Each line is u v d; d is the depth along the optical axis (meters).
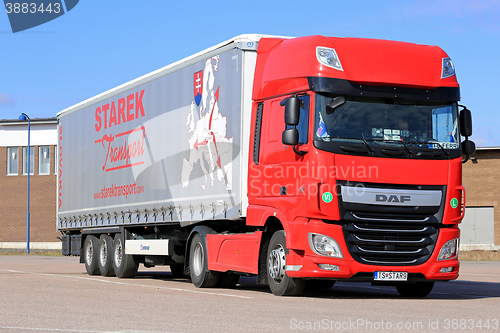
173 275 19.53
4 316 8.41
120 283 15.08
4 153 53.53
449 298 11.46
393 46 11.14
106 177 18.77
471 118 11.32
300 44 11.22
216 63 13.35
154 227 16.69
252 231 12.48
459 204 10.91
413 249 10.73
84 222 20.22
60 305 9.73
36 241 52.69
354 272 10.44
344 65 10.73
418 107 10.96
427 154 10.75
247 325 7.59
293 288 11.09
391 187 10.58
